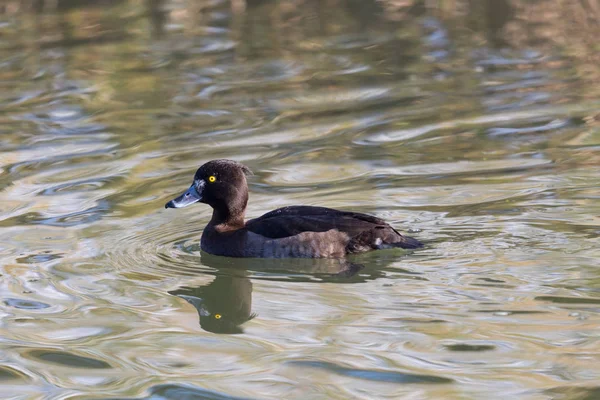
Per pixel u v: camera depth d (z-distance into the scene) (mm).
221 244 12297
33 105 18828
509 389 8359
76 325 10094
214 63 21344
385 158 15586
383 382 8562
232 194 12438
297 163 15477
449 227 12539
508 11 24891
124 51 22328
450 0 25938
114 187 14617
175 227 13258
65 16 25266
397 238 11883
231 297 10852
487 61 21125
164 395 8445
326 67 20922
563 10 24688
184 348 9477
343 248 11898
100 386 8664
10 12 25672
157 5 26172
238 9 25859
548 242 11828
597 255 11352
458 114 17750
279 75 20469
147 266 11898
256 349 9375
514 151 15609
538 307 10031
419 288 10734
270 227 12195
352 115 17891
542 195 13531
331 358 9094
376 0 26219
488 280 10812
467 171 14781
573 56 21172
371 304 10383
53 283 11289
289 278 11422
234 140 16641
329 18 24734
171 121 17766
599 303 10062
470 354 9055
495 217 12789
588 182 13969
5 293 10977
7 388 8656
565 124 16906
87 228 13086
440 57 21531
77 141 16766
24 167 15523
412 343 9344
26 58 21859
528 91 18953
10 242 12586
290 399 8297
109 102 18938
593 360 8844
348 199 13805
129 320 10227
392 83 19828
